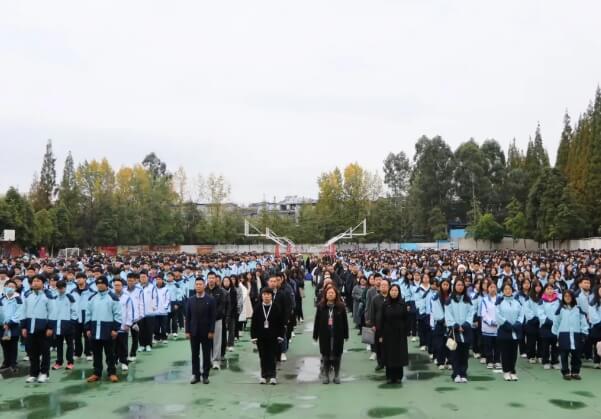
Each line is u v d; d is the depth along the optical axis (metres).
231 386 9.95
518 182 77.00
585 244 52.94
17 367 12.00
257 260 32.53
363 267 23.84
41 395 9.34
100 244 69.19
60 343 11.73
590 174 56.56
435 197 76.94
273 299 10.27
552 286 12.15
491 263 22.08
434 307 11.76
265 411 8.26
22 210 57.03
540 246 61.44
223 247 76.56
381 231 77.25
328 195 81.44
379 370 11.41
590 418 7.82
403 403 8.68
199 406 8.56
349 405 8.56
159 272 16.69
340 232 78.44
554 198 57.47
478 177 76.19
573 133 70.75
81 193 70.19
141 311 13.02
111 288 12.82
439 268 17.84
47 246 64.56
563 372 10.48
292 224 82.12
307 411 8.24
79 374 11.07
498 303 10.49
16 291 11.79
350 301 20.84
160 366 11.84
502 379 10.46
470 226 67.75
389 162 98.81
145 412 8.25
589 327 11.91
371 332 12.22
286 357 13.05
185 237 77.44
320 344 10.31
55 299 11.55
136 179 74.88
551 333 11.38
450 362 11.54
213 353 11.69
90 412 8.27
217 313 11.83
